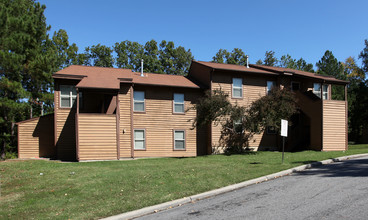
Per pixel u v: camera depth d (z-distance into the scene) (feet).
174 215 20.29
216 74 66.28
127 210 21.31
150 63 141.79
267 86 71.20
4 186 29.96
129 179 31.53
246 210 20.26
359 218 17.10
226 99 58.34
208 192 25.59
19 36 67.82
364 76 151.02
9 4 74.59
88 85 51.49
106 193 26.04
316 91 75.92
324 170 35.01
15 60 63.52
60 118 57.77
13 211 21.52
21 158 57.47
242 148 65.82
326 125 63.77
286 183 28.40
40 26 82.64
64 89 58.49
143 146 62.28
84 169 39.83
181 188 27.09
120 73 66.23
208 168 37.86
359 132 108.58
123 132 58.75
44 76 76.23
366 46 132.16
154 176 32.83
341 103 66.13
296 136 71.61
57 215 20.40
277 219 17.83
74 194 26.09
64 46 116.26
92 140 52.01
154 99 64.08
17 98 73.82
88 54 145.07
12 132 85.20
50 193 26.76
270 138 70.90
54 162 49.24
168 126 64.64
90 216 20.16
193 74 76.74
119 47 145.59
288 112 57.77
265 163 41.55
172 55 148.87
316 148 64.75
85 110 59.21
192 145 66.28
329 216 17.76
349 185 25.55
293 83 73.97
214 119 58.95
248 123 58.90
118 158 53.36
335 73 144.05
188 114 66.54
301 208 19.77
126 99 60.08
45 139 59.88
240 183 28.63
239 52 159.33
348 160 44.14
